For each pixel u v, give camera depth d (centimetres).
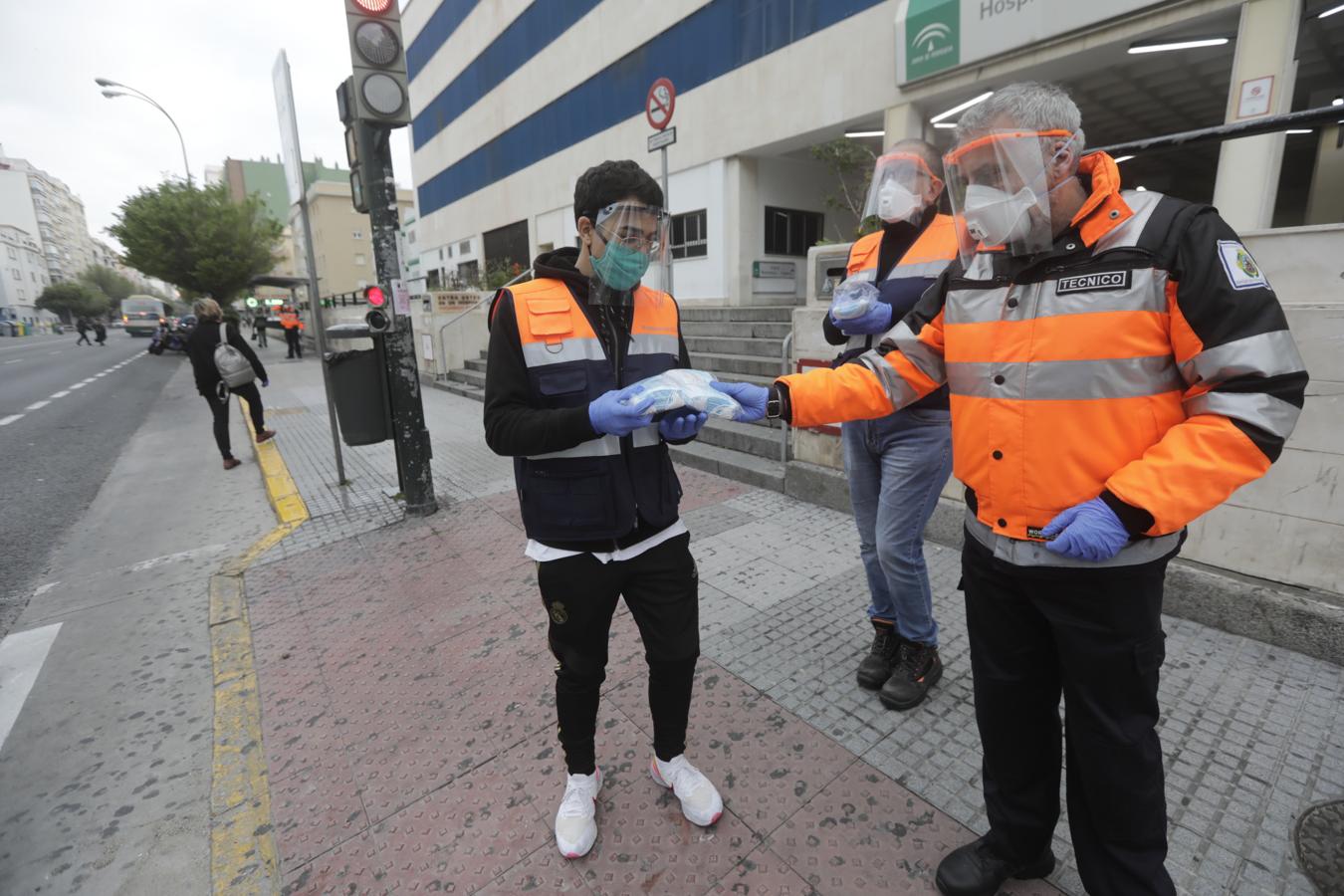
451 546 420
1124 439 122
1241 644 259
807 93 1076
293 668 290
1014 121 119
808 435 450
